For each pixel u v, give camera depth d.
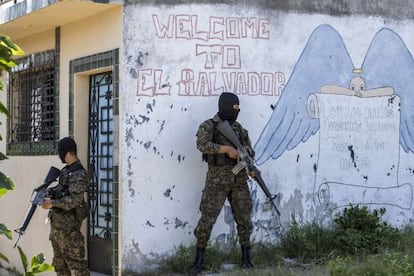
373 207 8.38
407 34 8.66
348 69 8.27
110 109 7.79
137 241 7.08
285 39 7.91
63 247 6.87
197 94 7.41
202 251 6.90
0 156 2.37
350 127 8.27
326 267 6.83
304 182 7.97
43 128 9.09
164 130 7.25
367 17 8.41
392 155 8.52
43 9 7.40
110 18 7.36
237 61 7.62
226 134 6.80
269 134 7.79
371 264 6.49
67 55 8.34
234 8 7.62
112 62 7.30
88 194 8.10
